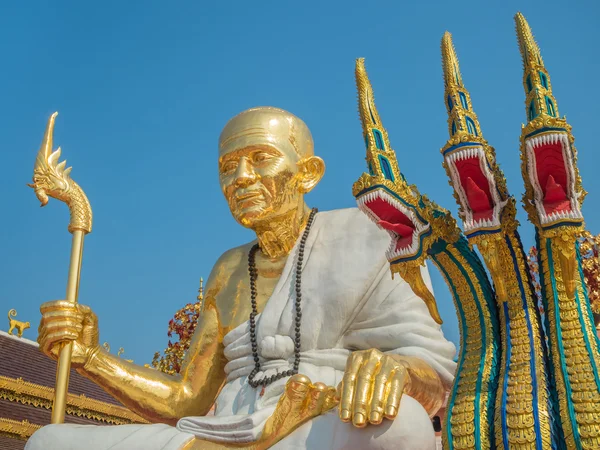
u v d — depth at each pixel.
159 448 5.63
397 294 6.61
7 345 16.88
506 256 4.87
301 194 7.55
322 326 6.68
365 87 5.63
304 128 7.70
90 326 7.06
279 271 7.46
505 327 4.84
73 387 17.58
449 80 5.01
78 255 7.20
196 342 7.58
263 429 5.53
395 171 5.33
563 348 4.56
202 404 7.40
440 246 5.14
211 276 7.89
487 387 4.66
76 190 7.54
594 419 4.27
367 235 7.02
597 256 6.55
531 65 4.78
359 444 4.80
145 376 7.28
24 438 15.23
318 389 5.31
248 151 7.26
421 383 5.57
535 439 4.29
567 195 4.60
